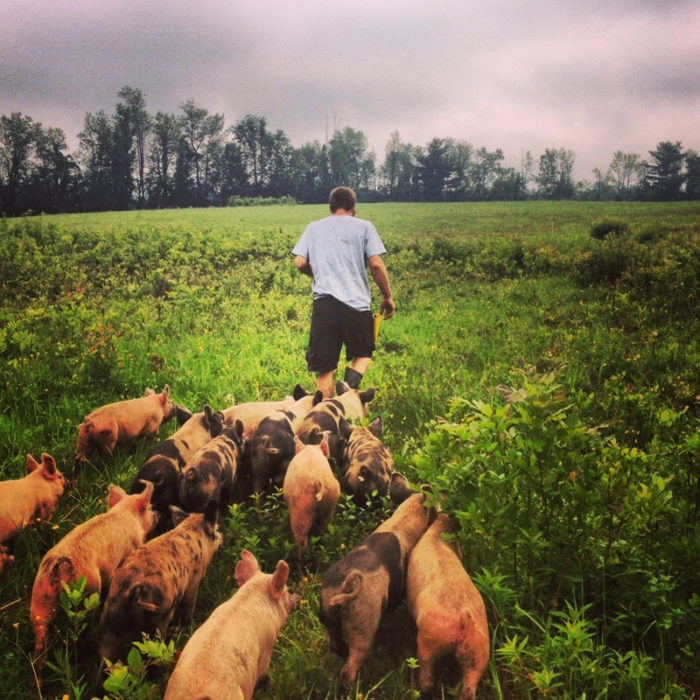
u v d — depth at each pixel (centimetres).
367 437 547
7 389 732
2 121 7744
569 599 391
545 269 1695
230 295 1438
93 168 8656
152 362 905
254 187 11350
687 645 347
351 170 12475
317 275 718
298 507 447
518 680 330
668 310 1132
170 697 274
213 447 510
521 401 387
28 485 462
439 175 12162
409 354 965
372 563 355
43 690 345
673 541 402
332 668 357
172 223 3525
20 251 1869
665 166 9331
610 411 641
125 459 596
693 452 456
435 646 321
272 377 840
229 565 443
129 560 361
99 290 1538
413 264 1897
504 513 372
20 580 419
